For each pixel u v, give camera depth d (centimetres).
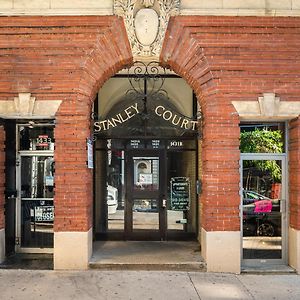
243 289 698
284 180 848
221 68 795
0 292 672
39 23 795
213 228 793
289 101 793
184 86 1055
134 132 1041
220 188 791
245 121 851
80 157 794
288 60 795
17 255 902
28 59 796
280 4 793
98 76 806
